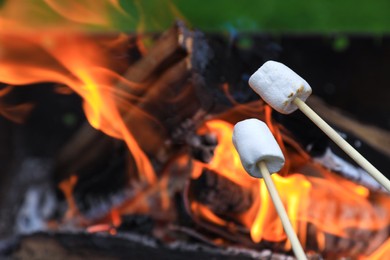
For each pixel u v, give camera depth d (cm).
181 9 154
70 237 89
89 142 95
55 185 101
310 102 96
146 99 85
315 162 84
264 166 70
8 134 112
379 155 91
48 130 113
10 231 102
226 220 86
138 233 91
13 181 109
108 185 95
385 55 108
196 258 85
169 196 89
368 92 109
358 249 83
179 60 82
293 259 83
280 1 160
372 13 159
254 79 73
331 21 157
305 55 108
